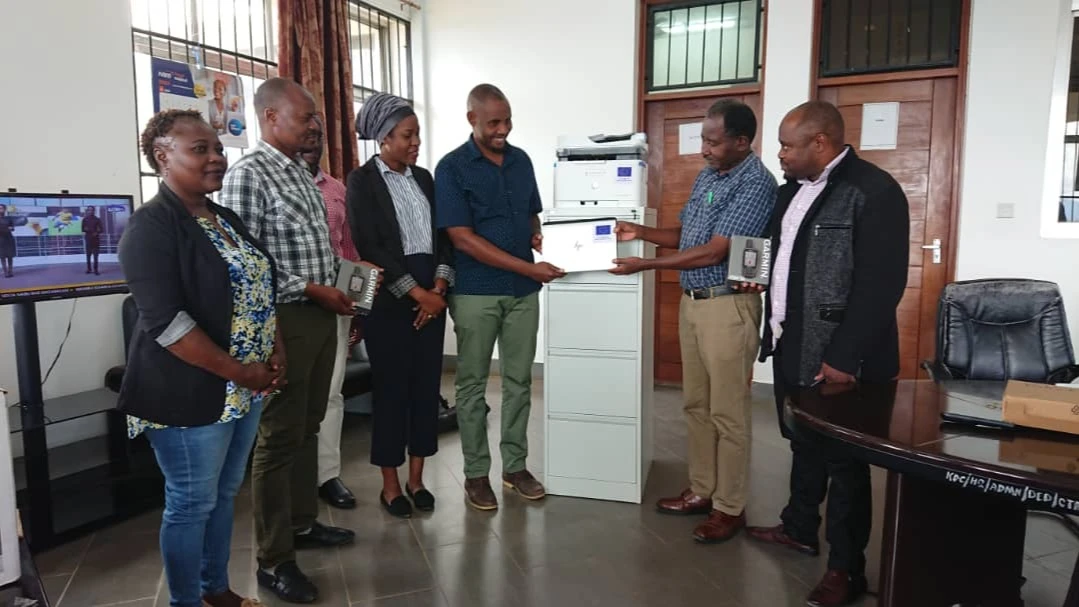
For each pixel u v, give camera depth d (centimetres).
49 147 286
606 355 264
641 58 452
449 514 259
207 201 160
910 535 153
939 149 393
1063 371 253
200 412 146
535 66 470
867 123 407
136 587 207
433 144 512
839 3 401
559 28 461
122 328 322
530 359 268
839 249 195
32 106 279
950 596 161
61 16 288
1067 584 210
